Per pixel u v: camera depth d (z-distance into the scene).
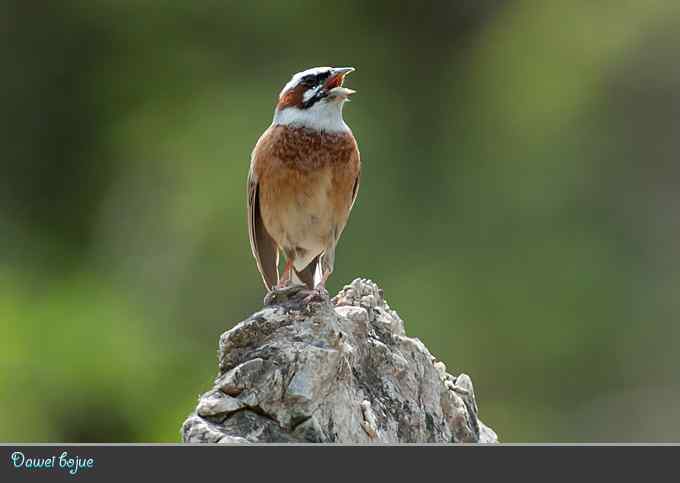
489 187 18.97
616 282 17.91
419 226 18.53
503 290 17.73
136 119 20.06
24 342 16.44
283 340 6.17
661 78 19.73
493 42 20.78
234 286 17.88
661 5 20.08
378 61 20.81
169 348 17.23
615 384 17.22
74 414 16.03
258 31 20.58
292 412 5.97
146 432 16.09
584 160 19.25
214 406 5.95
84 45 20.50
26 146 20.06
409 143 19.95
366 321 6.65
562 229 18.47
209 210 18.41
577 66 20.00
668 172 19.22
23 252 19.12
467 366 17.03
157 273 18.28
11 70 20.25
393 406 6.54
